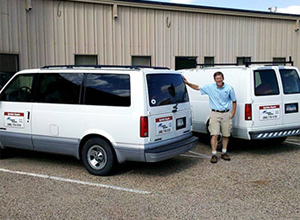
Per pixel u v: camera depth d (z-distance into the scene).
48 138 6.28
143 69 5.73
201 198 4.90
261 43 15.44
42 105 6.32
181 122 6.35
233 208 4.55
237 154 7.48
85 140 6.04
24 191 5.19
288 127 7.47
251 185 5.44
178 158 7.15
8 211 4.46
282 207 4.58
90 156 6.00
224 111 6.79
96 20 11.86
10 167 6.50
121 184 5.52
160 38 13.12
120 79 5.75
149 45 12.92
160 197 4.95
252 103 7.07
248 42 15.12
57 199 4.87
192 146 6.41
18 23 10.50
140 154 5.56
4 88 6.79
